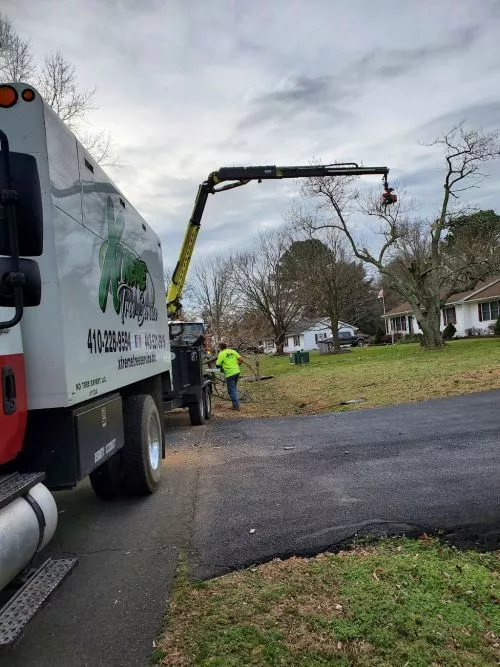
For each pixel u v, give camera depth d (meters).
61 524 5.03
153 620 3.21
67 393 3.46
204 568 3.88
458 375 14.70
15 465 3.53
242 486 5.90
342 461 6.64
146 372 6.34
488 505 4.66
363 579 3.52
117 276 5.08
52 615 3.32
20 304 2.65
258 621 3.11
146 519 5.07
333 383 17.39
